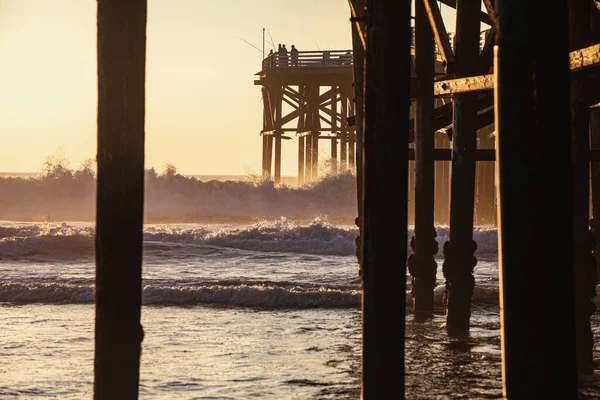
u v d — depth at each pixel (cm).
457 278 3031
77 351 2753
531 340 1008
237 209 11200
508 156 1030
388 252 1438
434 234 3475
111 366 1443
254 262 5966
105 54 1431
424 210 3425
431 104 3291
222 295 3997
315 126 10450
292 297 3941
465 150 2858
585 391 2203
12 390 2219
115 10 1426
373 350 1443
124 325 1443
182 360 2639
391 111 1426
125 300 1443
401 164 1437
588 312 2347
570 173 1027
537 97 1017
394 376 1439
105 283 1442
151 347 2852
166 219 10919
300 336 3105
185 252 6406
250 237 7000
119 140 1433
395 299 1442
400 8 1425
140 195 1451
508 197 1027
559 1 1025
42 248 6256
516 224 1017
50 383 2303
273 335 3117
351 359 2686
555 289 1005
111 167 1435
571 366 1016
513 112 1029
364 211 1458
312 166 11000
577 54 1961
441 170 8256
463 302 3052
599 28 2578
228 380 2372
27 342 2900
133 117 1437
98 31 1438
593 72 2173
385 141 1429
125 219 1438
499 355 2697
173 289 4028
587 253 2284
